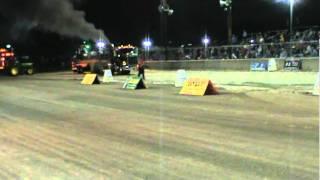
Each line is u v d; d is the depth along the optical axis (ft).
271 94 61.67
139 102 57.47
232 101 55.21
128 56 134.31
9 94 77.66
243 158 26.94
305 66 107.24
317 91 59.52
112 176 24.22
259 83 80.74
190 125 38.93
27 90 84.48
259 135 33.50
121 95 67.51
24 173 25.57
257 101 54.44
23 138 36.11
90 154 29.53
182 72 81.30
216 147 30.14
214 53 134.10
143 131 36.94
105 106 54.70
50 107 56.03
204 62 133.39
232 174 23.70
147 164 26.40
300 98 56.24
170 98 60.80
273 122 38.86
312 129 35.12
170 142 32.24
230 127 37.24
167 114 45.98
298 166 24.76
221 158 27.14
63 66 210.18
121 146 31.53
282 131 34.71
